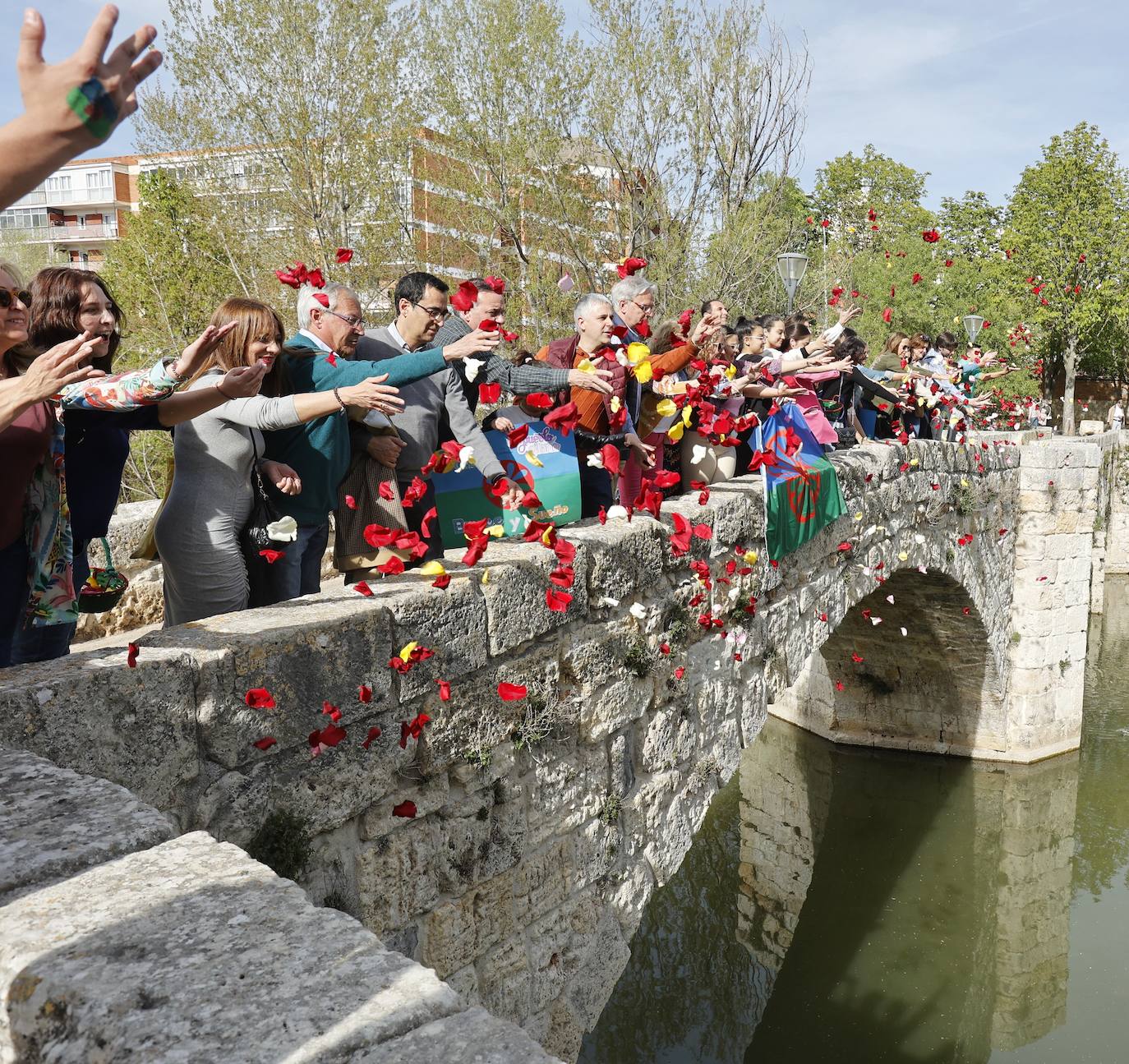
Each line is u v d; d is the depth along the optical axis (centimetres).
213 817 262
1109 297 3656
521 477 404
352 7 1575
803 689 1802
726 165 1756
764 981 1280
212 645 262
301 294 364
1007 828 1512
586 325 438
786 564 667
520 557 385
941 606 1433
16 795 184
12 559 256
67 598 264
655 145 1716
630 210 1720
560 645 414
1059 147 3731
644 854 493
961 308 2947
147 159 1669
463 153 1644
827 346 655
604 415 446
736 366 609
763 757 1770
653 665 484
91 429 278
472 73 1639
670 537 485
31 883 158
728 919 1411
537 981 414
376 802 321
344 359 365
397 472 391
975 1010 1202
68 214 4353
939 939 1313
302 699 284
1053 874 1426
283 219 1634
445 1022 130
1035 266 3719
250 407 302
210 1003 131
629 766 477
